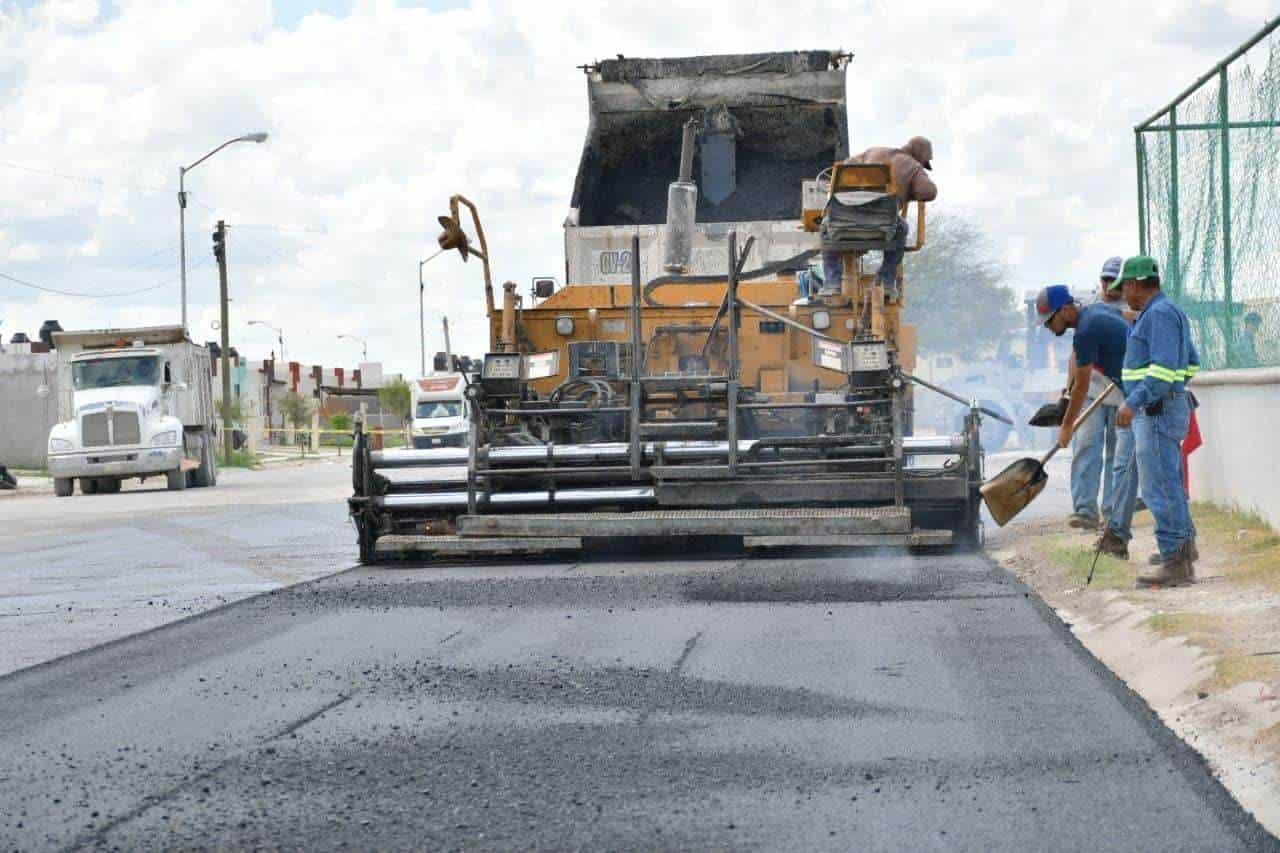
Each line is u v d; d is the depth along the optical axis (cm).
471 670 755
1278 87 1081
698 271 1600
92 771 580
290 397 9169
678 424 1218
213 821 508
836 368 1201
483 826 494
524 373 1276
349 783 551
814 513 1169
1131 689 671
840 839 471
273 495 2841
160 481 4247
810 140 1647
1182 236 1355
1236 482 1244
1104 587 946
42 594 1200
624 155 1659
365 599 1031
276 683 742
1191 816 486
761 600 958
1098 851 455
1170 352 922
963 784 527
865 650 774
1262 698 613
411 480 1262
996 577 1030
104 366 3397
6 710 704
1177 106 1350
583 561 1213
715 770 554
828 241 1286
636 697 679
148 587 1213
